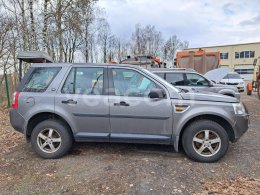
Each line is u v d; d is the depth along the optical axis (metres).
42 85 5.13
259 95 17.34
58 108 4.97
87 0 17.92
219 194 3.69
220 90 9.72
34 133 5.09
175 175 4.27
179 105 4.78
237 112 4.84
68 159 5.02
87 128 5.00
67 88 5.05
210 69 14.41
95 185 3.96
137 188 3.86
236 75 22.28
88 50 33.19
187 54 14.66
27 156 5.27
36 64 5.31
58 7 16.80
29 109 5.05
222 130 4.77
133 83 5.00
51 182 4.09
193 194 3.69
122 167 4.58
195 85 9.70
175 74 9.70
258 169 4.55
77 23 17.83
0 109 11.37
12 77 14.25
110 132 4.97
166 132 4.85
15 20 15.58
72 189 3.86
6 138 6.68
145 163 4.75
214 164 4.76
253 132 7.03
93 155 5.20
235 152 5.39
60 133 5.04
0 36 15.41
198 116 4.90
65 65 5.18
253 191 3.76
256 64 20.88
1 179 4.25
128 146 5.71
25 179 4.22
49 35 17.69
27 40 15.56
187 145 4.85
